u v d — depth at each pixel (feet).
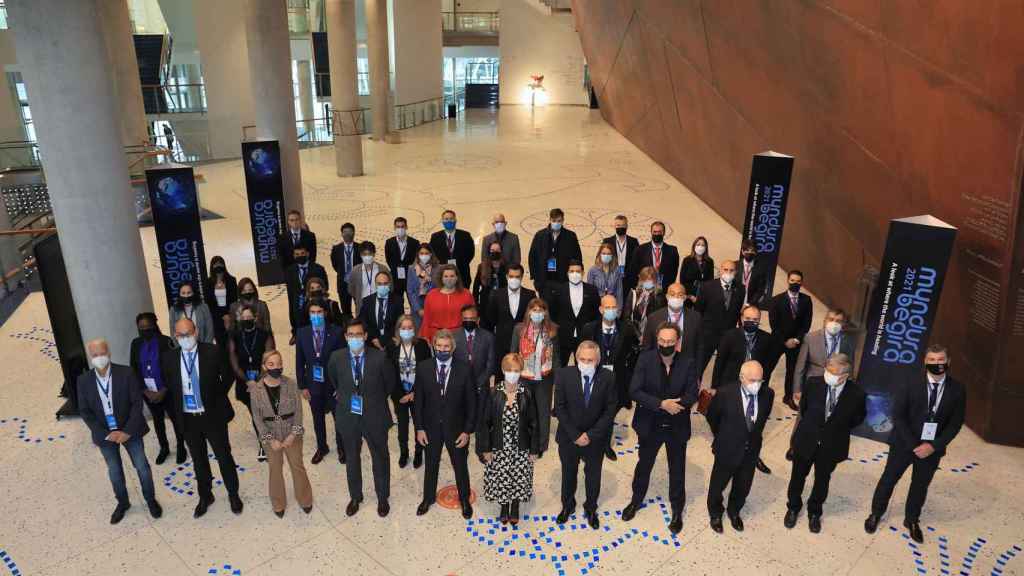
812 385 18.34
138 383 18.71
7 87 67.00
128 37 62.08
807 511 20.03
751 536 19.01
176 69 92.58
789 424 24.72
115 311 23.90
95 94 21.91
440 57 109.09
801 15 32.94
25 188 56.03
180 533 18.90
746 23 39.52
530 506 20.15
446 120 112.68
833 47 30.78
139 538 18.71
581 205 57.41
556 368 21.02
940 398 17.71
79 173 22.18
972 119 22.30
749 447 18.12
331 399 21.49
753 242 29.53
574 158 78.79
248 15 40.19
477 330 21.07
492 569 17.75
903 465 18.43
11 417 24.76
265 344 22.41
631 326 23.15
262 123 42.19
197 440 18.93
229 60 80.38
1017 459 22.74
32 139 74.18
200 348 18.51
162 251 27.53
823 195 34.78
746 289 27.91
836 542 18.85
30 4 20.39
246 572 17.53
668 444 18.61
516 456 18.43
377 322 23.47
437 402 18.43
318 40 95.09
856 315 27.66
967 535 19.25
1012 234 21.04
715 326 25.25
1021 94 19.99
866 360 22.22
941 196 24.50
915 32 24.75
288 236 31.53
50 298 22.58
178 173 26.89
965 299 23.77
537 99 133.39
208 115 81.30
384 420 18.70
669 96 62.54
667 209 56.44
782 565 17.99
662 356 18.35
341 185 64.69
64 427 24.17
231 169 75.51
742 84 43.42
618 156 80.23
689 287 27.96
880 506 19.12
